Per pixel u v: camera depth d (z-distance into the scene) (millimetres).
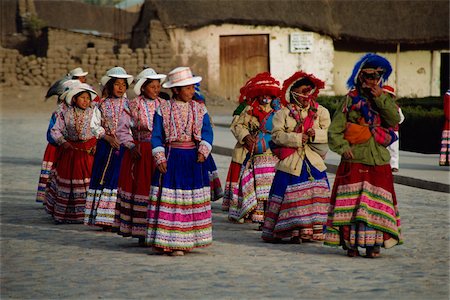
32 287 8688
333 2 50906
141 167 11203
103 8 75312
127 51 48469
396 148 18531
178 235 10297
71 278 9109
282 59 49906
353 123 10109
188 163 10398
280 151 11320
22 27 61938
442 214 13781
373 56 10055
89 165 13312
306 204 11188
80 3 74250
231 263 9891
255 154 12664
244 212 12633
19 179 18781
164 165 10297
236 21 48812
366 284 8719
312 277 9070
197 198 10391
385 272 9336
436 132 24312
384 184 10055
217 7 48781
